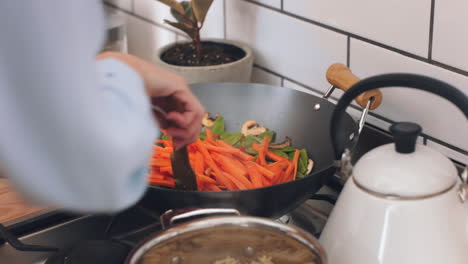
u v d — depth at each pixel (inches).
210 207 25.1
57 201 11.8
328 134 33.6
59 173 11.3
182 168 25.9
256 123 35.9
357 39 34.0
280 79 41.4
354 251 21.1
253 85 36.5
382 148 22.1
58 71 10.3
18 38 9.9
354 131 29.6
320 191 33.0
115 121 12.0
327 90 36.6
